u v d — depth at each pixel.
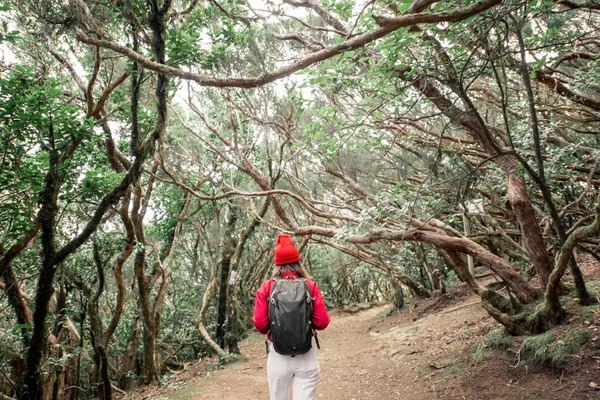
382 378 6.01
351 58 3.99
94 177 5.67
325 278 20.56
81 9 4.64
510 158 5.32
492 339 4.92
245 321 15.99
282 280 3.13
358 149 8.26
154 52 5.24
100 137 5.42
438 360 5.67
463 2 3.21
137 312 11.68
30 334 5.34
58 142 5.27
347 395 5.64
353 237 6.36
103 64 8.30
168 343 13.38
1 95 4.59
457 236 6.00
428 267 12.39
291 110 9.17
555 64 5.81
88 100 6.57
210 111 10.78
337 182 11.90
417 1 2.93
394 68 3.95
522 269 8.26
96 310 7.26
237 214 11.45
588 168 6.00
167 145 10.45
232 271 10.41
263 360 9.30
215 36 5.72
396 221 6.09
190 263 17.14
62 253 5.24
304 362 3.00
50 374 5.66
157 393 7.67
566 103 8.27
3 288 6.33
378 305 20.33
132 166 5.57
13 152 4.80
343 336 11.79
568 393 3.44
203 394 6.71
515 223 8.13
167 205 12.20
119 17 5.40
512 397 3.78
